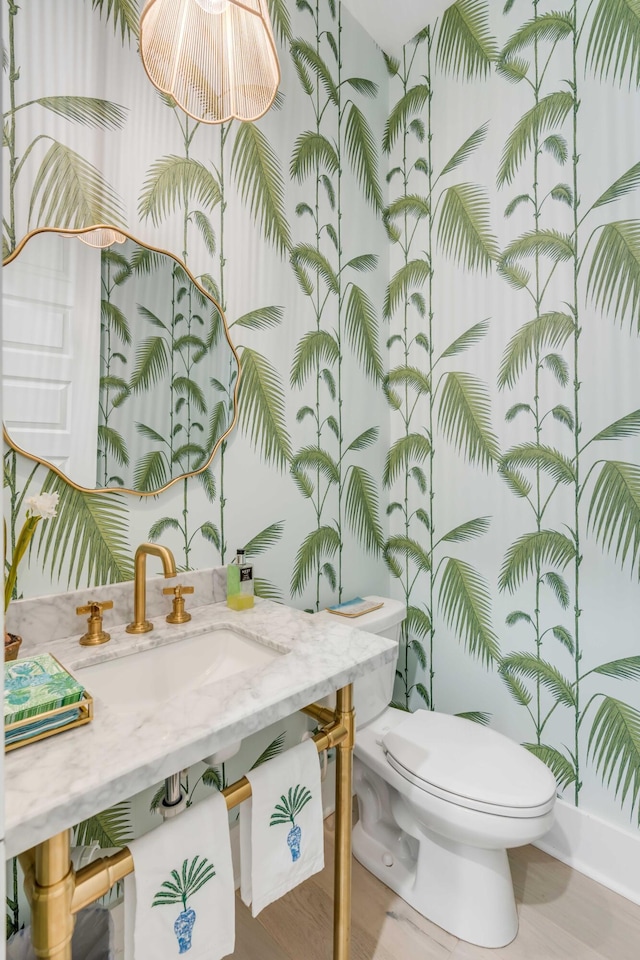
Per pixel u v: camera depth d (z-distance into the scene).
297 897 1.40
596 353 1.44
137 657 1.04
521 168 1.59
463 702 1.77
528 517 1.59
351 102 1.81
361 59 1.86
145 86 1.22
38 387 1.05
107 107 1.15
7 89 1.00
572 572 1.50
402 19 1.83
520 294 1.60
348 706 1.03
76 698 0.72
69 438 1.09
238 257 1.43
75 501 1.11
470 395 1.73
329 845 1.60
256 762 1.49
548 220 1.53
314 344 1.68
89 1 1.12
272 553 1.55
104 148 1.14
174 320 1.28
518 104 1.59
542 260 1.54
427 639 1.88
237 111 1.09
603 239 1.42
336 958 1.05
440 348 1.82
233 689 0.84
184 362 1.30
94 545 1.14
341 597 1.80
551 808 1.17
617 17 1.39
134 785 0.64
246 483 1.47
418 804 1.24
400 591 1.97
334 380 1.75
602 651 1.44
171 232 1.27
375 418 1.93
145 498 1.24
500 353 1.65
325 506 1.73
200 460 1.35
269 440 1.53
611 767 1.43
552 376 1.53
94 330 1.13
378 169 1.94
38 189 1.04
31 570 1.05
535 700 1.58
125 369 1.19
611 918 1.32
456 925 1.26
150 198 1.23
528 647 1.60
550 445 1.54
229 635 1.18
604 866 1.44
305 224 1.64
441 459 1.82
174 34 1.02
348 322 1.80
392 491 1.99
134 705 1.02
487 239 1.68
